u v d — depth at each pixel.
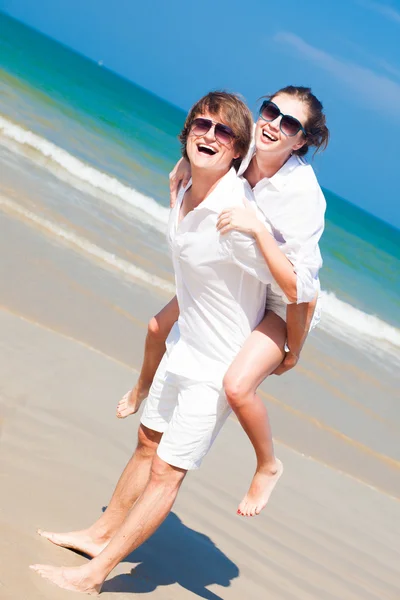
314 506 6.02
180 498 5.29
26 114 20.52
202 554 4.65
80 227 10.71
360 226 37.25
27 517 4.06
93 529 3.98
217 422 3.59
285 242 3.44
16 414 5.30
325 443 7.46
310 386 8.88
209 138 3.35
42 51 50.88
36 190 11.80
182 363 3.61
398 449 7.94
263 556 4.91
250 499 3.73
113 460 5.14
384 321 13.98
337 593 4.78
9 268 8.32
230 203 3.38
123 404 4.30
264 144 3.50
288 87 3.58
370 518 6.16
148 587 4.02
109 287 9.02
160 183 17.42
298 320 3.50
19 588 3.34
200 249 3.39
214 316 3.54
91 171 14.14
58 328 7.30
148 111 39.31
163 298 9.34
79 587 3.54
